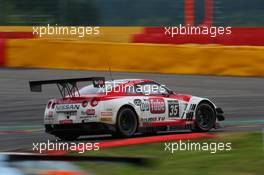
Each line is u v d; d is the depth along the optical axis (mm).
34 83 26859
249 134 25875
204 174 18312
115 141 25078
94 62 53156
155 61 51844
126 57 52469
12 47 55094
